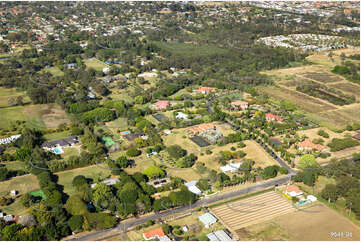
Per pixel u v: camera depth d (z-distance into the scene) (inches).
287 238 6520.7
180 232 6540.4
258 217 7106.3
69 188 7751.0
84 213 6673.2
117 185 7642.7
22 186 7760.8
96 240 6348.4
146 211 7091.5
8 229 6127.0
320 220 7052.2
